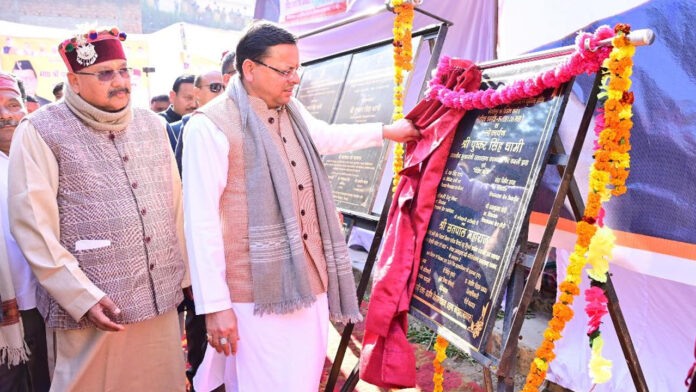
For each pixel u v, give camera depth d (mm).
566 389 2980
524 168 1909
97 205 2061
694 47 2234
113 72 2059
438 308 2133
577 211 1991
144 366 2236
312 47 5746
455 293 2062
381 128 2418
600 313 1771
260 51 1939
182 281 2348
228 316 1901
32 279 2496
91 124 2080
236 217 1974
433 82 2391
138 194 2158
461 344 1959
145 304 2150
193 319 3086
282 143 2059
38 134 1981
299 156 2094
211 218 1903
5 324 2268
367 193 2797
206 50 10148
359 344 3932
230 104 2014
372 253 2588
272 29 1967
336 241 2129
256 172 1950
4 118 2438
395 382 2287
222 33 10273
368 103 2980
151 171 2238
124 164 2143
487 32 3920
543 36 2975
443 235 2221
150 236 2174
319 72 3594
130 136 2195
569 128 2799
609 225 2537
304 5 5719
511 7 3195
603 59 1680
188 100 3889
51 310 2068
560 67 1785
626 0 2479
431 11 4332
